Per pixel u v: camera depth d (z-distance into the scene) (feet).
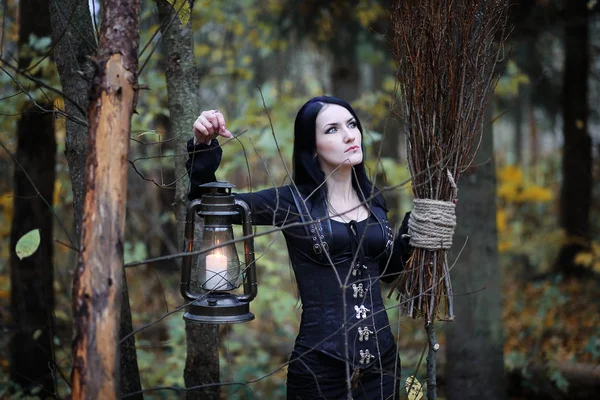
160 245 22.24
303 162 8.30
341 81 24.63
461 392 13.03
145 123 15.03
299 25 21.59
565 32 22.65
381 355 8.03
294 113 20.08
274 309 16.39
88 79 5.79
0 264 19.12
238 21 19.89
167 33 9.12
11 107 12.74
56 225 18.71
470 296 12.88
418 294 8.00
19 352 13.08
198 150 7.61
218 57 20.84
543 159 43.11
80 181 8.35
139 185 21.36
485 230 12.89
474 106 7.89
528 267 27.61
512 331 17.46
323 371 7.86
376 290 8.22
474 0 7.67
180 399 13.46
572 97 25.27
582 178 25.62
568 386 14.52
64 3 8.14
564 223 25.91
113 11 5.84
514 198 32.96
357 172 8.59
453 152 7.78
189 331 9.21
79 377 5.29
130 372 8.63
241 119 16.56
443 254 7.98
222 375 15.12
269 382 15.85
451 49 7.70
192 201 7.48
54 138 13.46
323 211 8.10
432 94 7.78
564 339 16.47
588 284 22.59
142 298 20.39
